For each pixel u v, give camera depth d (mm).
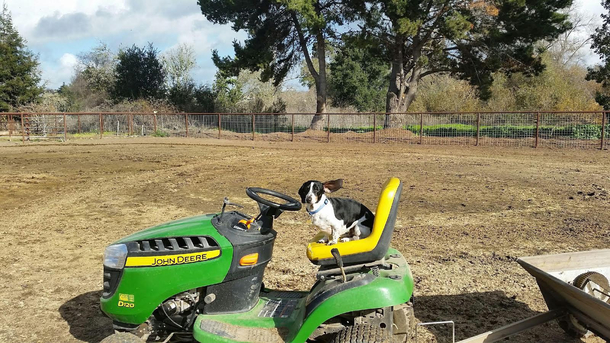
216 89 53812
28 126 33500
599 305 4148
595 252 5277
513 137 27938
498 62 32250
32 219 10727
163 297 4180
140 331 4379
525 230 9234
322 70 37688
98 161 19844
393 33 33656
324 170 16812
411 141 27969
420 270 7211
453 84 48781
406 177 15172
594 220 9836
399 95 35406
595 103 38875
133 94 48688
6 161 19891
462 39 32844
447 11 32031
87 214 11117
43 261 7992
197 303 4301
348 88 51281
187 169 17500
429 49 35344
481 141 26812
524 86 41781
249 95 55812
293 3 31016
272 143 28062
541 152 22172
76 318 5902
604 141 25250
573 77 50500
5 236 9430
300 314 4078
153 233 4332
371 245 4027
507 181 14367
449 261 7586
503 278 6852
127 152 23188
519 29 31156
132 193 13375
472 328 5418
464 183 14086
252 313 4301
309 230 9406
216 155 21797
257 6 35844
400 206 11352
